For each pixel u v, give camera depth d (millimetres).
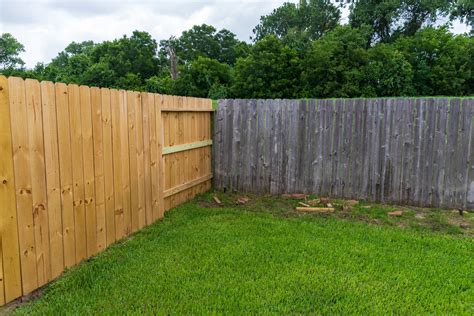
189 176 5387
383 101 5160
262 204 5301
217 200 5395
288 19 38156
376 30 30953
